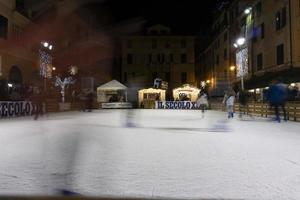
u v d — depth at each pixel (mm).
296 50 28312
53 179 5375
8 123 17266
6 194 4371
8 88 28828
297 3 28328
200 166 6480
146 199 4262
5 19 31766
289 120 19797
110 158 7223
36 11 39125
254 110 25734
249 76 38500
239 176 5656
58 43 42156
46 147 8516
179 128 14656
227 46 47812
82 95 37125
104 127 14766
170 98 58531
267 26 34031
